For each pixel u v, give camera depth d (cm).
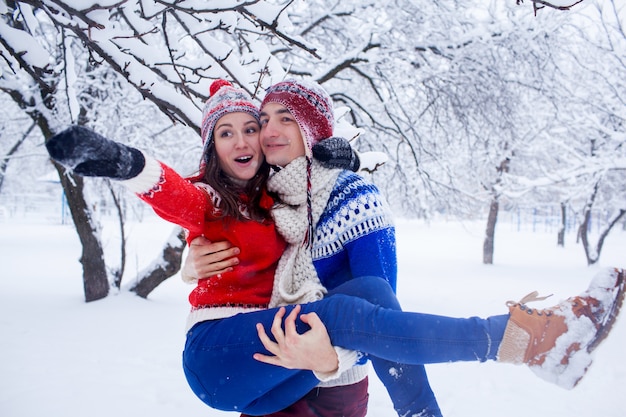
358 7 832
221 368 165
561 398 467
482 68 880
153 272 836
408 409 191
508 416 424
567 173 1367
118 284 846
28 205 3575
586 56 1256
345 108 433
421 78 891
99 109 842
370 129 951
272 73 419
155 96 315
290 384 175
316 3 874
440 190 1124
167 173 161
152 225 2703
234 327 167
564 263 1748
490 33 877
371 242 182
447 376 523
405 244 2289
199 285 188
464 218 1221
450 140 1051
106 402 392
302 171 193
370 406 425
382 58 833
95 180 1041
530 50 915
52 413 364
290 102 195
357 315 149
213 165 196
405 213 1316
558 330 139
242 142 196
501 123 980
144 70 316
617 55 1178
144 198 158
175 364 510
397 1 827
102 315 710
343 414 189
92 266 801
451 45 863
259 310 169
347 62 835
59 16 256
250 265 183
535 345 139
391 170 1091
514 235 3003
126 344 573
